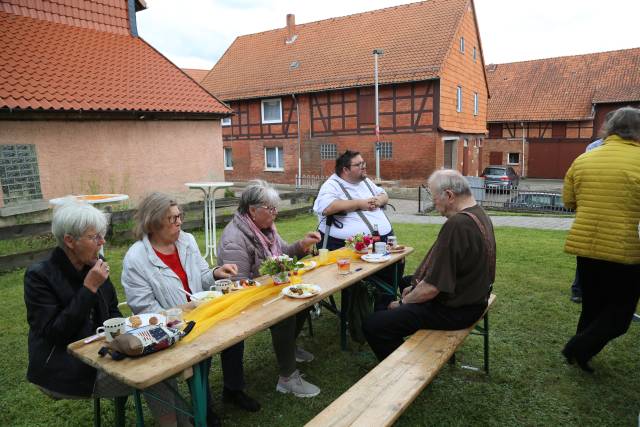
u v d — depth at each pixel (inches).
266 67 942.4
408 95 751.1
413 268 233.0
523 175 1200.2
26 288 83.4
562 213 528.7
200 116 471.5
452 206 109.9
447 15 792.9
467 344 142.9
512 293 188.5
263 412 110.7
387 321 113.0
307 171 878.4
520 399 113.8
